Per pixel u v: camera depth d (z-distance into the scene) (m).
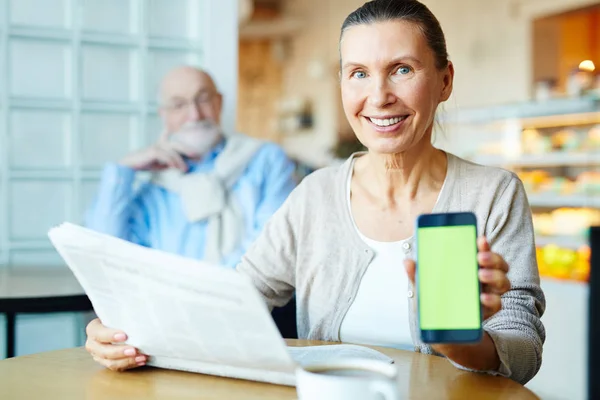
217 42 2.86
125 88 2.78
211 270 0.80
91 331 0.98
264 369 0.88
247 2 8.06
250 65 10.03
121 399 0.86
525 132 3.84
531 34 6.09
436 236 0.76
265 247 1.32
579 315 2.75
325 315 1.23
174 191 2.50
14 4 2.61
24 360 1.05
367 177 1.26
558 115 3.58
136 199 2.49
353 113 1.17
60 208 2.70
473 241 0.75
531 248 1.17
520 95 6.17
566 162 3.62
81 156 2.72
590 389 2.41
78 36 2.70
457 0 6.83
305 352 1.00
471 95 6.72
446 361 1.02
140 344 0.95
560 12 5.81
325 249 1.24
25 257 2.65
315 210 1.27
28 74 2.64
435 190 1.22
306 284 1.27
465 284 0.75
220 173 2.51
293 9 9.41
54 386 0.91
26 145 2.64
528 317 1.05
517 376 0.97
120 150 2.79
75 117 2.71
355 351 1.00
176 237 2.45
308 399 0.70
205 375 0.96
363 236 1.23
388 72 1.13
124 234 2.43
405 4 1.13
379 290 1.19
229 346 0.86
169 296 0.85
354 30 1.14
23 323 2.63
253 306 0.79
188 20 2.87
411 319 1.15
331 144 8.80
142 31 2.78
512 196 1.19
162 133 2.58
